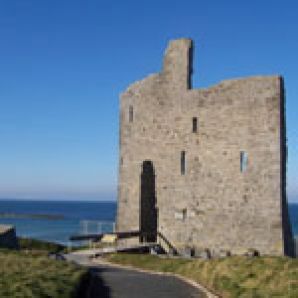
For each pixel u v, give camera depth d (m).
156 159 48.34
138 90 49.94
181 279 31.31
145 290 27.03
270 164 43.00
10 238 44.31
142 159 49.25
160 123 48.25
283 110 44.09
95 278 30.98
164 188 47.75
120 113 51.56
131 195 49.81
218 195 44.94
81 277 27.47
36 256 35.75
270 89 43.25
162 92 48.22
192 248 45.78
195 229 45.88
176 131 47.31
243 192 43.88
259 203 43.19
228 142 44.72
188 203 46.38
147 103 49.16
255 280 26.20
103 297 25.00
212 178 45.25
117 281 30.00
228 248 44.25
